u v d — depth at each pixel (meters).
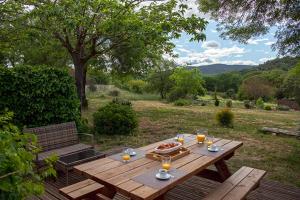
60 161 4.53
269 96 28.34
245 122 12.08
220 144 4.37
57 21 7.90
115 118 8.09
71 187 3.38
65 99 6.86
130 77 14.65
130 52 12.28
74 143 5.62
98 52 9.78
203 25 8.20
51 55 13.86
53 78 6.55
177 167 3.26
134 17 8.59
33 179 1.78
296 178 5.05
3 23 8.88
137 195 2.54
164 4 9.27
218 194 3.22
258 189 4.52
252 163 5.91
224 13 7.51
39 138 5.02
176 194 4.25
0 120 2.11
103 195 3.39
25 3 8.34
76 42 9.97
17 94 6.03
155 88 27.78
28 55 14.68
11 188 1.53
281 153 6.70
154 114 13.68
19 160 1.57
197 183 4.64
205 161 3.48
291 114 17.22
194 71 25.50
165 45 10.97
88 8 8.31
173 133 8.81
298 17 6.40
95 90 27.88
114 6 8.08
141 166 3.31
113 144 7.24
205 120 11.91
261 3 6.77
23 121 6.20
